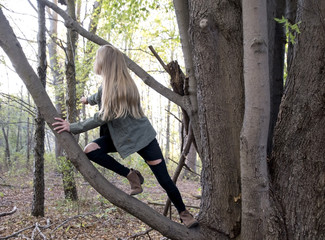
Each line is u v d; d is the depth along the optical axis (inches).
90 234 216.8
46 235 208.5
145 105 790.5
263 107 78.5
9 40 88.5
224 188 95.8
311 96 91.7
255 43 75.7
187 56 107.9
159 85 115.7
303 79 93.4
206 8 94.2
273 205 90.0
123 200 92.0
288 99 95.9
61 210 273.6
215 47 95.2
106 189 91.2
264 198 86.1
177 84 113.7
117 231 224.7
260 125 79.5
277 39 109.0
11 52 88.4
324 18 90.6
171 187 96.3
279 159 96.2
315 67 91.4
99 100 97.5
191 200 334.3
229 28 93.9
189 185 458.6
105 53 91.6
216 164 96.7
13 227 227.0
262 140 81.9
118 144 89.8
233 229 95.0
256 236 87.4
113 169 95.1
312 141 91.7
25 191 377.4
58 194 365.1
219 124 95.7
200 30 95.3
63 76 431.2
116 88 88.4
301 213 90.8
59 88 450.0
